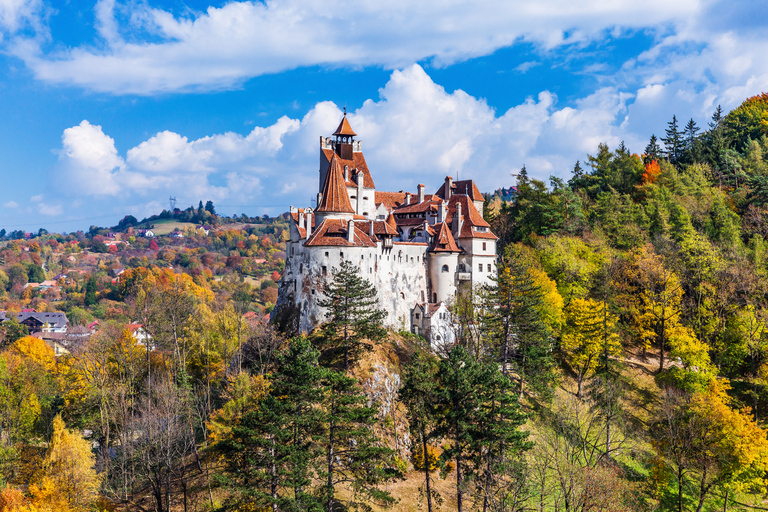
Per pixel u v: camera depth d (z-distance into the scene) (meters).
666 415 79.94
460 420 56.09
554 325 97.06
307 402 55.66
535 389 80.44
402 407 79.31
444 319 98.94
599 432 71.94
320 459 63.41
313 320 89.62
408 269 100.00
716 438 71.19
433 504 65.12
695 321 104.38
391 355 86.44
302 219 99.56
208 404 81.69
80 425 86.88
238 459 56.31
